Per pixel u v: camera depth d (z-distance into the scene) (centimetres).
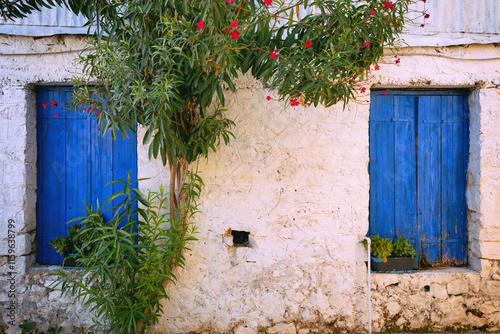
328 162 303
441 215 325
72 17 294
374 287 304
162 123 210
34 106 309
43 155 314
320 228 302
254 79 301
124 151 315
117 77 221
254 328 299
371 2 229
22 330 291
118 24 223
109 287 248
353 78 239
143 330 273
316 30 229
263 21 230
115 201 313
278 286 301
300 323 301
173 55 209
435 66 306
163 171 298
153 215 294
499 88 306
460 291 305
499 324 305
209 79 218
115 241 239
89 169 315
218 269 299
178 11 206
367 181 305
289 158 303
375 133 324
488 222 305
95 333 293
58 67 295
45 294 295
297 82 237
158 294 273
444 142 325
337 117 304
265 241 301
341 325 302
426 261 324
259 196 302
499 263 306
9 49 291
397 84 305
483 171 305
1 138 293
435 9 310
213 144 286
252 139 302
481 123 306
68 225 313
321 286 302
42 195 313
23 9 242
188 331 298
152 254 255
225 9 196
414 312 305
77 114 315
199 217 299
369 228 322
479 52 305
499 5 312
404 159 325
